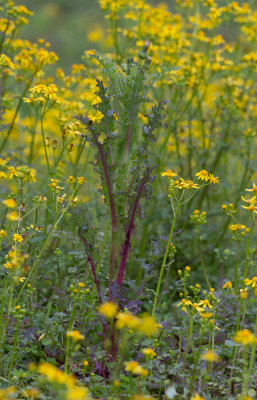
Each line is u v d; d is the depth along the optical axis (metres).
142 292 3.97
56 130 5.79
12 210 4.63
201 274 5.34
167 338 3.78
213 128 6.23
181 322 3.84
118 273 3.56
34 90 3.97
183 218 5.55
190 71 5.68
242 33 6.64
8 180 4.80
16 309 3.38
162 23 6.13
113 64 3.58
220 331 3.89
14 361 3.57
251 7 6.34
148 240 5.59
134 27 6.12
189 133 6.04
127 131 3.56
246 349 3.52
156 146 6.18
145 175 3.50
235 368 3.34
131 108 3.54
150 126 3.55
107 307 2.91
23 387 3.34
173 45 5.93
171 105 5.83
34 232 3.79
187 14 6.29
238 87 6.46
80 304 3.82
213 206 6.39
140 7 5.82
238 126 6.44
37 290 4.54
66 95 5.66
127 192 3.51
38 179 5.54
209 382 3.32
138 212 3.57
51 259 4.67
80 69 5.74
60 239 4.77
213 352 3.28
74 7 17.59
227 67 6.04
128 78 3.52
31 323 3.79
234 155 6.18
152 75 3.58
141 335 3.26
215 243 5.71
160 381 3.15
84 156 6.14
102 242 4.04
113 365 3.28
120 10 5.91
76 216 3.68
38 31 15.49
